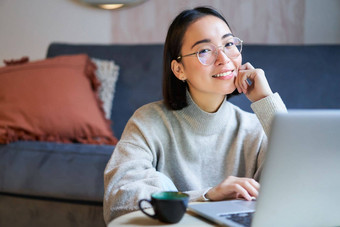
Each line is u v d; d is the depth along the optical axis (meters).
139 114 1.47
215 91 1.34
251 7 3.08
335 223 0.92
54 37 3.35
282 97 2.48
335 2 3.02
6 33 3.42
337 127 0.83
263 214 0.86
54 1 3.34
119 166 1.28
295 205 0.87
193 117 1.44
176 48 1.38
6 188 2.26
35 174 2.21
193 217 1.00
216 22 1.34
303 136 0.82
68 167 2.17
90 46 2.87
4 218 2.28
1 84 2.63
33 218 2.23
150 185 1.18
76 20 3.32
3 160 2.27
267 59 2.54
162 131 1.46
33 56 3.39
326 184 0.87
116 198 1.17
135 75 2.74
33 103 2.54
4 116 2.51
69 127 2.52
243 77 1.36
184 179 1.45
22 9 3.39
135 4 3.21
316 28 3.04
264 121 1.33
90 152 2.19
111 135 2.58
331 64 2.51
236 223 0.90
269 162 0.83
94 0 3.24
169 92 1.45
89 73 2.70
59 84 2.60
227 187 1.11
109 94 2.71
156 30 3.21
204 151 1.46
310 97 2.47
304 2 3.04
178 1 3.17
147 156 1.37
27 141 2.36
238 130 1.49
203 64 1.32
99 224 2.13
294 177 0.85
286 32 3.06
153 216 0.95
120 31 3.26
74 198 2.15
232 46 1.35
